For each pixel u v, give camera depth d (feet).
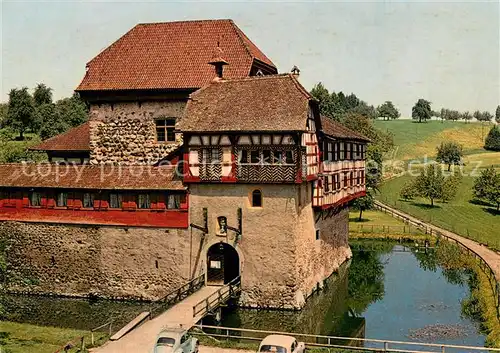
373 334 104.78
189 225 118.52
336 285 143.43
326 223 140.67
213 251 118.42
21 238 128.26
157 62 139.74
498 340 93.15
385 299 130.62
